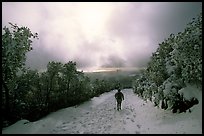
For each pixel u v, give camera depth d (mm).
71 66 22172
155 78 17875
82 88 25609
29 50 13914
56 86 19578
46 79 18141
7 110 13359
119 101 19484
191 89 13570
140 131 11281
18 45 13375
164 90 14453
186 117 12180
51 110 17781
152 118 14273
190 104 13234
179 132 10367
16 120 13648
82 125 12867
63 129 11758
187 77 13359
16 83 14695
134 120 14320
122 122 13742
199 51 12547
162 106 16219
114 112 18219
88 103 25047
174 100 14031
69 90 22547
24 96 15391
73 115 16453
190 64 13000
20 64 13844
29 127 11648
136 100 30500
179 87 14242
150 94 23047
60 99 20250
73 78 22734
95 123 13500
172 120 12555
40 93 17375
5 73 13375
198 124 10820
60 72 20641
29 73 15844
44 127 11789
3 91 13891
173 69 14977
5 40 13242
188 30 13602
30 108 15758
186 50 12992
